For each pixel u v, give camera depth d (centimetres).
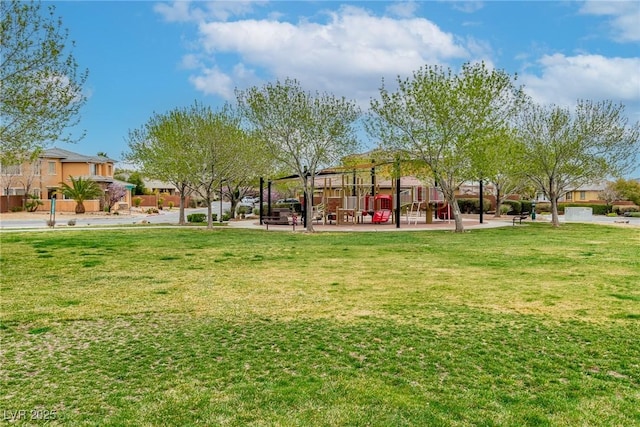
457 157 2194
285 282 1001
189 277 1062
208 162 2406
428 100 2184
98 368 517
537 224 2788
